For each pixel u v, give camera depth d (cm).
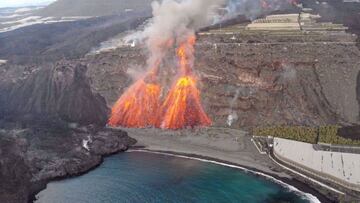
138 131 16838
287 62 17512
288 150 13938
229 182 12825
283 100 16750
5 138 15025
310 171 12762
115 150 15212
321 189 12050
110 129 16862
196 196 12144
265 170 13338
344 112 15962
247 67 17538
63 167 13650
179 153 14875
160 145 15575
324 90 16750
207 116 17075
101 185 12900
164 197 12131
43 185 12900
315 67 17412
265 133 15362
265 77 17250
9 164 13225
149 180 13125
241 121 16588
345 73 17138
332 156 13300
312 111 16238
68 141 15462
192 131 16425
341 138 14162
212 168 13712
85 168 13862
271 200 11769
